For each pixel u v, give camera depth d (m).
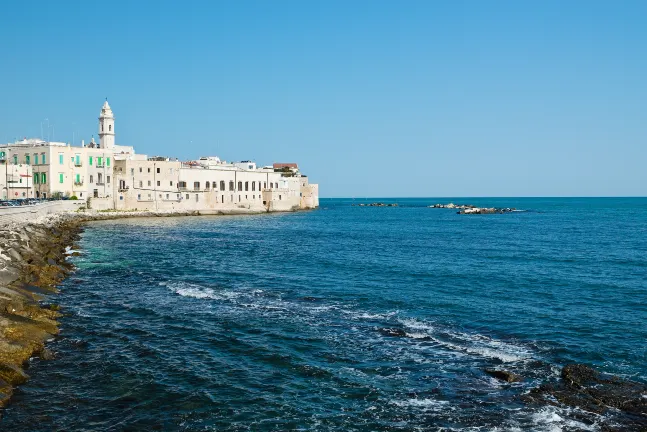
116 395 22.02
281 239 86.69
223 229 105.75
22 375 22.84
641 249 71.94
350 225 128.62
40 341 27.00
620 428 19.06
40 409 20.55
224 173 160.25
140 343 28.36
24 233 57.09
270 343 28.52
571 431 19.05
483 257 63.19
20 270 39.34
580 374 23.36
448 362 25.73
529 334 30.12
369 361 25.94
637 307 36.34
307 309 35.94
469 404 21.36
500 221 149.88
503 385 23.02
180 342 28.67
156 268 52.84
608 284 44.69
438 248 73.94
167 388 22.75
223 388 22.89
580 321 32.72
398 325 32.03
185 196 147.38
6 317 27.89
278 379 23.89
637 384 22.61
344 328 31.31
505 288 43.09
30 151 119.31
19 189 112.38
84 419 19.97
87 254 62.06
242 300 38.69
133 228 101.19
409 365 25.39
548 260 60.38
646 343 28.38
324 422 20.14
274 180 181.75
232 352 27.19
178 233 93.19
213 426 19.77
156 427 19.58
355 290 42.34
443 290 42.31
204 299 38.94
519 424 19.67
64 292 40.44
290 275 49.50
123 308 35.78
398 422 20.11
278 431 19.48
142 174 136.75
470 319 33.38
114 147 147.50
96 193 126.56
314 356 26.62
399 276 48.97
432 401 21.69
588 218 164.38
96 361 25.55
